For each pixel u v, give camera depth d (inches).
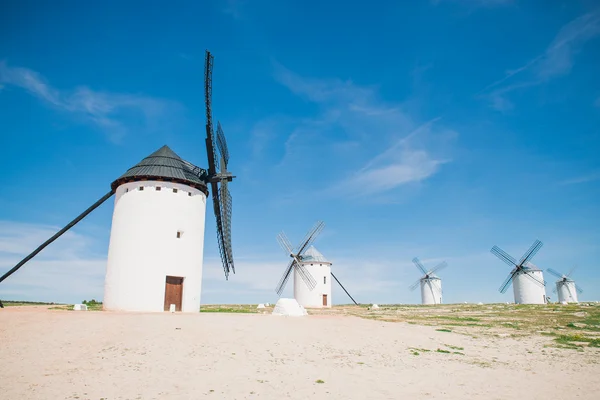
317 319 932.0
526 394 448.1
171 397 378.9
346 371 509.0
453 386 466.6
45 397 364.2
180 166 1145.4
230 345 597.9
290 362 534.3
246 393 402.9
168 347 560.4
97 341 570.9
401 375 504.1
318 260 2459.4
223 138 1270.9
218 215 1298.0
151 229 1047.0
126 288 1010.7
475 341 794.8
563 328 1015.6
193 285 1088.2
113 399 367.2
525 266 2672.2
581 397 444.1
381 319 1151.6
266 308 1782.7
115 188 1144.8
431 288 3070.9
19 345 539.5
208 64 1171.9
